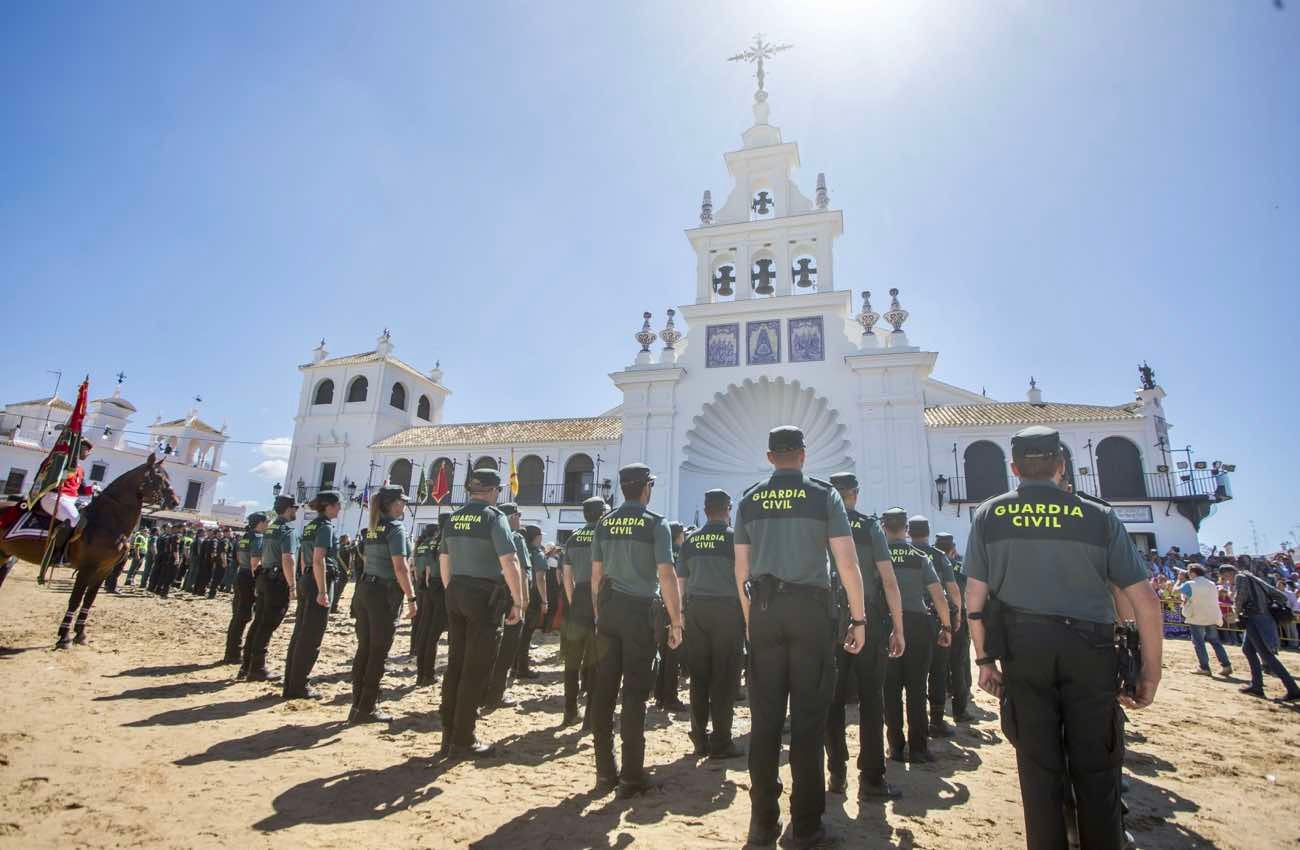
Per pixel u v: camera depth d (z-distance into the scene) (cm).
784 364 2398
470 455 3306
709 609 522
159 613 1341
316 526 685
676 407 2469
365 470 3519
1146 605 271
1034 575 285
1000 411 2603
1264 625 858
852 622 358
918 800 435
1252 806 437
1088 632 271
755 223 2597
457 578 500
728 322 2522
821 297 2395
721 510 552
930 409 2770
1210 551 2339
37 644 854
